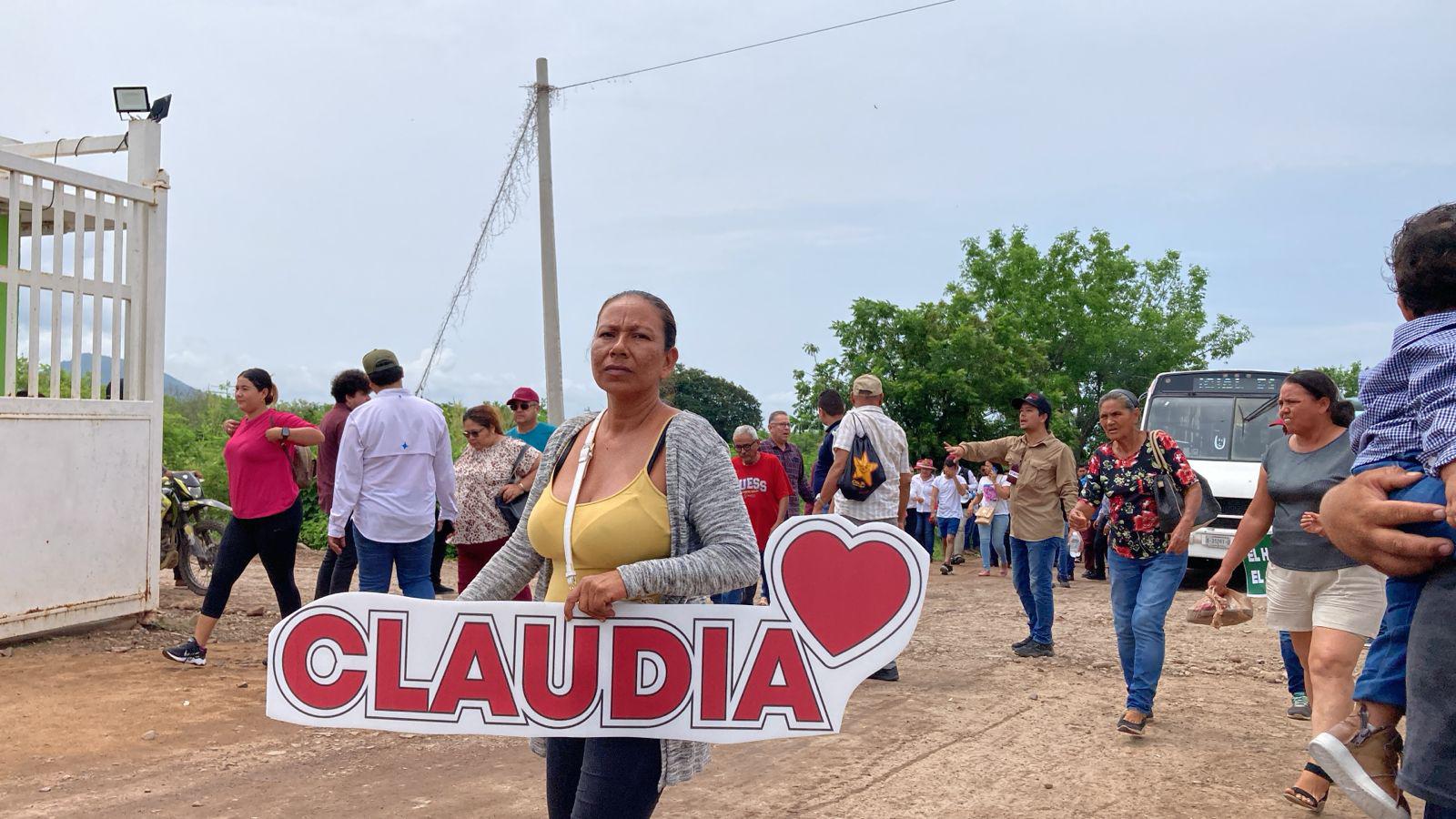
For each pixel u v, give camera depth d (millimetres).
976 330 28766
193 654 7172
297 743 5559
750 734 2518
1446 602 2311
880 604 2510
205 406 25312
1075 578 15805
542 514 2646
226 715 6035
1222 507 13312
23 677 6695
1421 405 2357
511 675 2594
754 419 49344
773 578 2518
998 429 28297
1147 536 5910
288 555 7246
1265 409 13836
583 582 2391
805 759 5371
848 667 2508
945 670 7699
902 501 7562
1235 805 4672
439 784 4918
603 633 2562
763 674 2520
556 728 2570
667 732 2537
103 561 7895
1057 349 46969
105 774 4965
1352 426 2738
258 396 7102
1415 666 2348
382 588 6562
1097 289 46969
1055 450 8227
